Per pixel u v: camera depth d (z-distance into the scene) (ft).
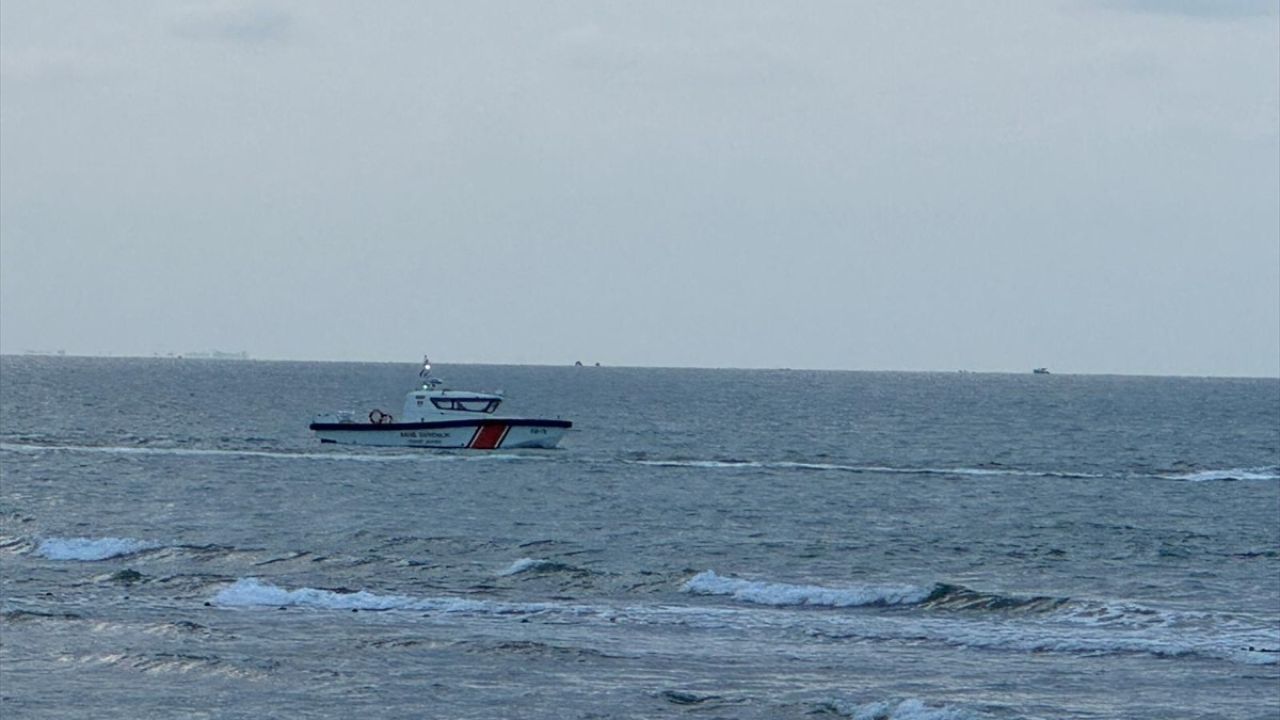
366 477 583.58
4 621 279.08
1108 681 239.09
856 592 312.09
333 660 250.57
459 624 282.77
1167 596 326.03
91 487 539.29
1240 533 444.96
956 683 237.25
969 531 444.55
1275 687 234.99
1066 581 348.59
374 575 342.03
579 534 425.28
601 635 273.13
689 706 222.89
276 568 349.82
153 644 262.26
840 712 219.00
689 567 361.51
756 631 278.05
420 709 221.87
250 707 223.10
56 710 221.25
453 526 441.68
